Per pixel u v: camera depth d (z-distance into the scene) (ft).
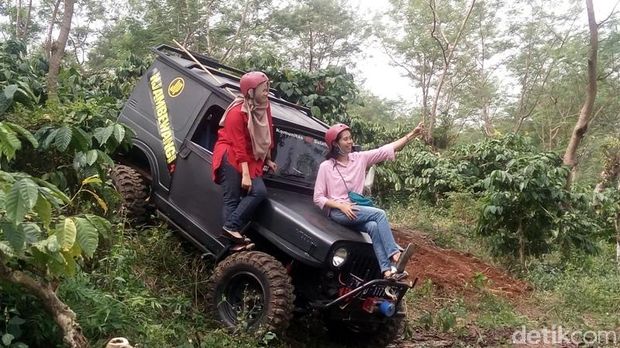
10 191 9.92
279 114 21.12
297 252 17.34
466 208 46.26
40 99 22.74
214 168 18.47
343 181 18.69
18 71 25.30
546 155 36.06
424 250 33.58
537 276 32.14
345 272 17.65
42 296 11.59
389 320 19.29
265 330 16.65
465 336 22.22
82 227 11.02
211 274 19.74
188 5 97.50
